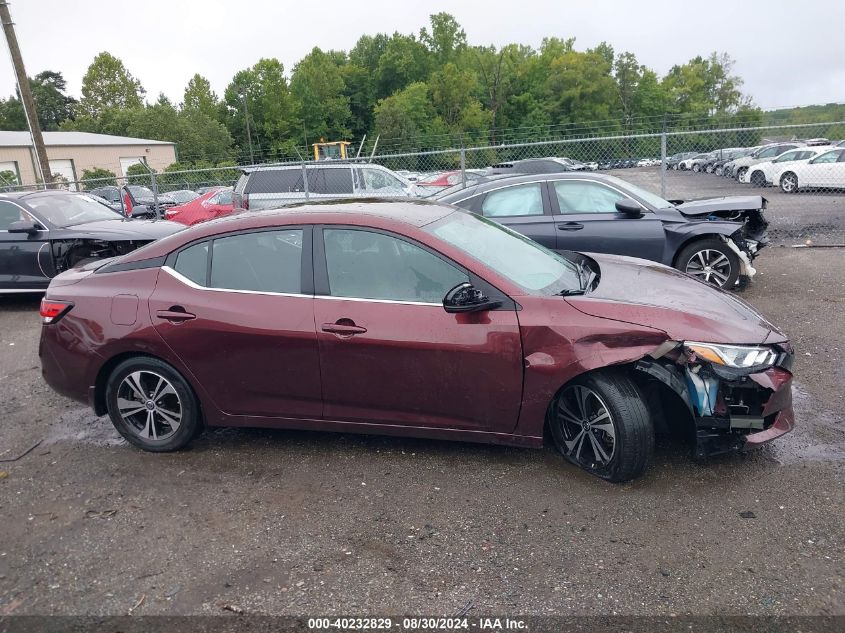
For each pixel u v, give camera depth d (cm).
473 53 9131
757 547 307
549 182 748
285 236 400
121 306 414
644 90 9250
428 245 378
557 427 380
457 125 8256
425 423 386
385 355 375
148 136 5931
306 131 8544
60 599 295
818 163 1966
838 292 751
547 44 10300
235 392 406
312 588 294
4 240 854
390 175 1296
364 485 380
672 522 329
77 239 840
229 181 1666
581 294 374
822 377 506
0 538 346
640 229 714
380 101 8362
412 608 278
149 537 339
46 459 436
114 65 8850
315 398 396
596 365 345
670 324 347
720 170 2948
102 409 438
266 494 376
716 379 353
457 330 365
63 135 4594
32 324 809
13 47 1912
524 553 311
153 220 959
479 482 377
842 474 366
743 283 795
